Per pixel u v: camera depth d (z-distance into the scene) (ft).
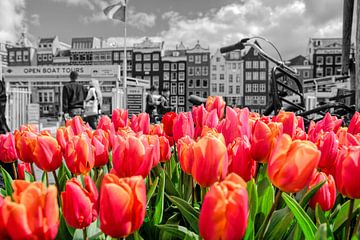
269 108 16.88
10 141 4.88
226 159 3.11
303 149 2.77
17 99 51.13
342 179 2.97
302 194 3.76
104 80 88.94
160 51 201.67
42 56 227.40
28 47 225.35
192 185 4.17
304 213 2.90
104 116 5.92
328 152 3.71
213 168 3.06
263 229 3.16
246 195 2.28
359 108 13.94
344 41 18.34
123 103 76.13
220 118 6.42
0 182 7.36
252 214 3.42
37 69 90.38
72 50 222.48
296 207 2.93
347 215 3.50
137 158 3.26
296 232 3.30
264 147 3.46
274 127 3.61
